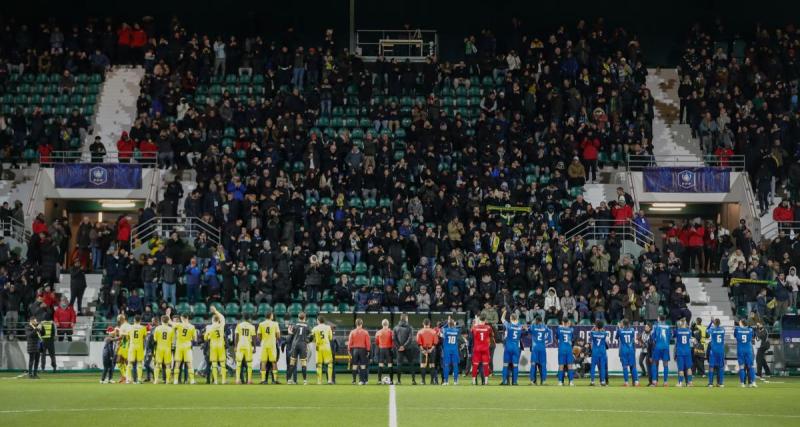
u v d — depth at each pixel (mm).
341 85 49875
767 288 40875
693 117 49281
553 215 44000
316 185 44938
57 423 19859
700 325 35500
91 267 43906
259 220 43094
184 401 24328
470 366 35875
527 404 23984
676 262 41219
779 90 49781
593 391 28703
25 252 43344
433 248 41750
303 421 20109
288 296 40781
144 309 39969
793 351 38188
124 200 47562
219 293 40312
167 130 46750
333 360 31812
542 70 50312
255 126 47531
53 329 36531
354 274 41875
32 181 46500
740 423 20781
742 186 46406
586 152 46562
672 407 23844
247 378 31656
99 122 49906
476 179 44844
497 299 39281
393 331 31719
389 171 45125
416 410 22234
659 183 46750
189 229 43188
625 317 39031
